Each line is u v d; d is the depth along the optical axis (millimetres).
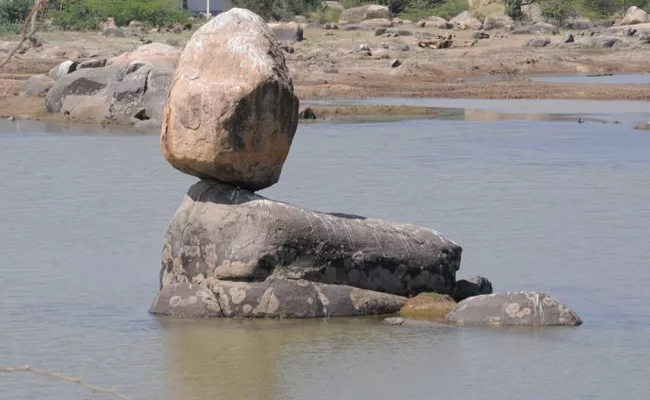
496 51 91938
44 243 23859
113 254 22891
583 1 135875
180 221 19156
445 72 78188
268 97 18672
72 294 19812
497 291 19969
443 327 18000
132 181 32125
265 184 19188
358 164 35406
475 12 123312
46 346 16844
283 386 15094
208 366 15945
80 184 31531
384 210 27359
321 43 93625
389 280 19094
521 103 59656
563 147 40406
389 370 15820
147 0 103938
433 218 26422
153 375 15555
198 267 18875
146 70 49438
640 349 16703
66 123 48812
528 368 15875
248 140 18656
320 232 18703
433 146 40531
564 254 22859
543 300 18234
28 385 15125
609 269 21609
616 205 28578
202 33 19219
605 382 15250
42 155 37500
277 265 18562
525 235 24672
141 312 18750
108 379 15406
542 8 122438
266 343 17094
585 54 91188
